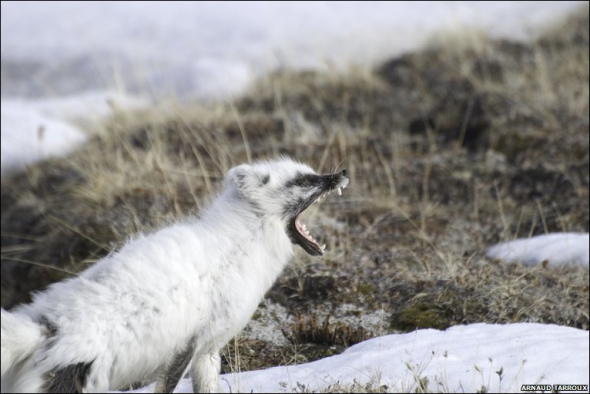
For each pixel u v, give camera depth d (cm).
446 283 2745
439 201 3744
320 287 2758
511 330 2252
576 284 2803
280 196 1858
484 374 1884
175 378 1642
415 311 2614
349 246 3133
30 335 1451
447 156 4088
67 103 5356
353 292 2747
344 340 2434
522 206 3644
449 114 4538
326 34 5859
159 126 4441
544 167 3822
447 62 5147
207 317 1678
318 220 3366
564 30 5347
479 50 5212
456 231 3422
